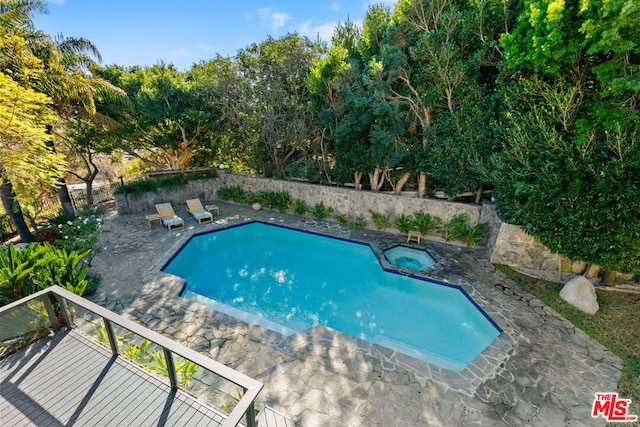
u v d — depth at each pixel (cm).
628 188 652
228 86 1647
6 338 454
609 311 730
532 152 799
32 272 621
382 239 1255
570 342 633
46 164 715
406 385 521
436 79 1082
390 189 1490
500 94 904
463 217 1173
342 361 577
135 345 474
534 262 946
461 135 1044
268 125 1530
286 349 607
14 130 635
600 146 684
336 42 1403
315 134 1535
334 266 1116
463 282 888
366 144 1302
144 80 1780
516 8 877
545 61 695
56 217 1203
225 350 600
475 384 525
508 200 941
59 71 1091
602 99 687
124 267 959
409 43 1192
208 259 1156
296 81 1568
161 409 384
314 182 1586
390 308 856
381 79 1133
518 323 697
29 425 359
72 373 438
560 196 756
